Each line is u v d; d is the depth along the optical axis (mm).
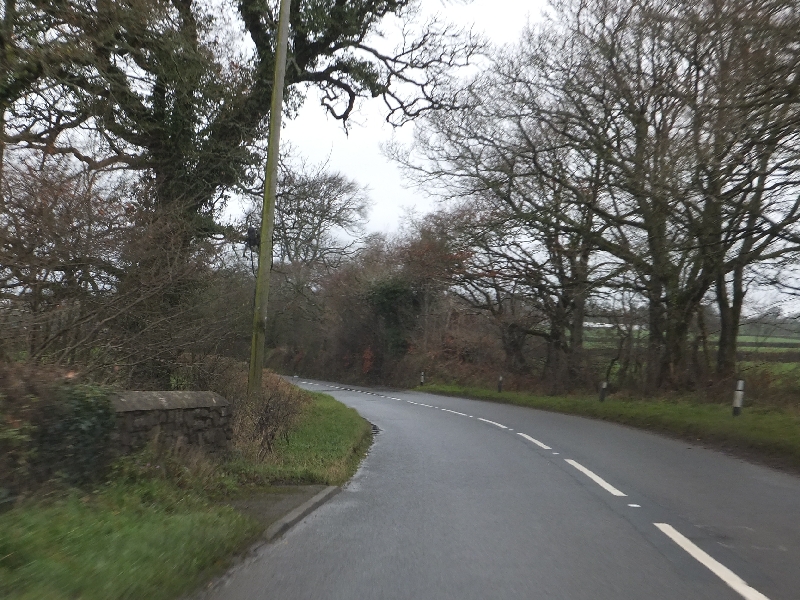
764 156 15352
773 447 13711
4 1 11539
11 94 12281
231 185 18266
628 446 15406
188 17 15609
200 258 12703
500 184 26359
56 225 9719
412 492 10297
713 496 9875
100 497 7586
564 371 31656
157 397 9695
